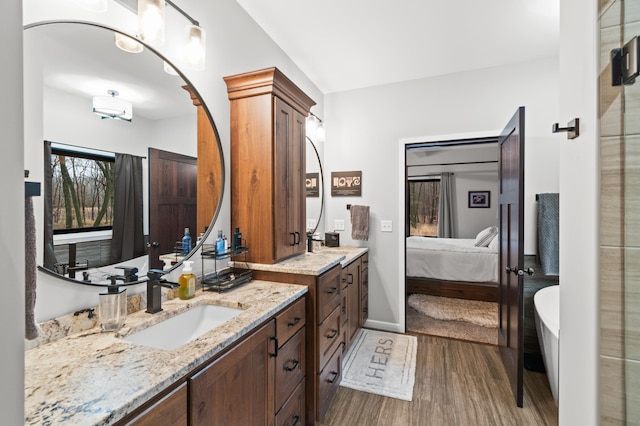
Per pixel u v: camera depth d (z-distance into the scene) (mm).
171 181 1480
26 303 736
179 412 827
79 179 1098
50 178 1014
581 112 855
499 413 1859
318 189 3322
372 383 2176
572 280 934
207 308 1457
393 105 3176
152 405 743
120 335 1048
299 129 2113
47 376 779
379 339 2920
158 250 1410
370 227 3266
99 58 1168
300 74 2840
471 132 2879
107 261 1188
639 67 627
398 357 2551
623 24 688
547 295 2268
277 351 1357
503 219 2449
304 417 1692
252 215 1838
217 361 978
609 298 740
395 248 3176
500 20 2117
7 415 389
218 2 1787
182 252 1544
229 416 1038
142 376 782
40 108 994
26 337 748
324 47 2479
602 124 748
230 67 1885
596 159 761
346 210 3387
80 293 1098
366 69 2865
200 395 901
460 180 6051
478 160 5895
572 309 934
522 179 1930
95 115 1153
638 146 692
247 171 1838
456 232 6090
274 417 1345
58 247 1034
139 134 1324
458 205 6070
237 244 1778
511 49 2506
